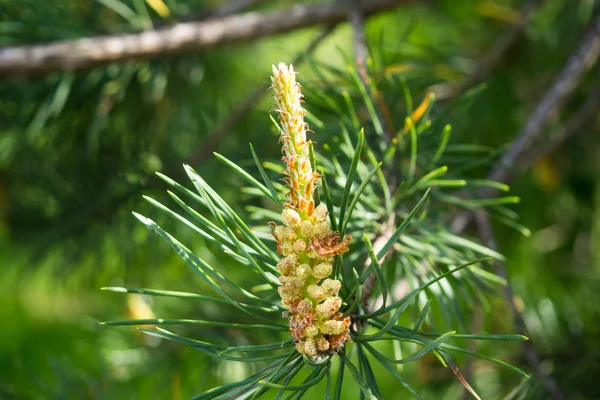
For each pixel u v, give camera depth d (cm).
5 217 56
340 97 42
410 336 28
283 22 51
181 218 28
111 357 49
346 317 28
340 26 55
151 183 53
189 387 49
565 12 65
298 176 28
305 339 28
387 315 36
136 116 58
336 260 28
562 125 66
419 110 37
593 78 65
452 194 42
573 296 58
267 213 35
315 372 28
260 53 67
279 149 58
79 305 74
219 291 28
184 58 55
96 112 54
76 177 57
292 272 28
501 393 48
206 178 55
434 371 51
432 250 35
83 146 57
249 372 47
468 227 45
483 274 34
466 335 26
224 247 28
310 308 27
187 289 52
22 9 52
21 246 56
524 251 66
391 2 54
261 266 29
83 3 56
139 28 51
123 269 57
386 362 27
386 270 34
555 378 44
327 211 28
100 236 54
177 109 59
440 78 52
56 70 46
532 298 56
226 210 28
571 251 67
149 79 54
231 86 65
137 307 49
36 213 57
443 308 34
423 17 71
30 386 54
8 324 92
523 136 47
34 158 57
